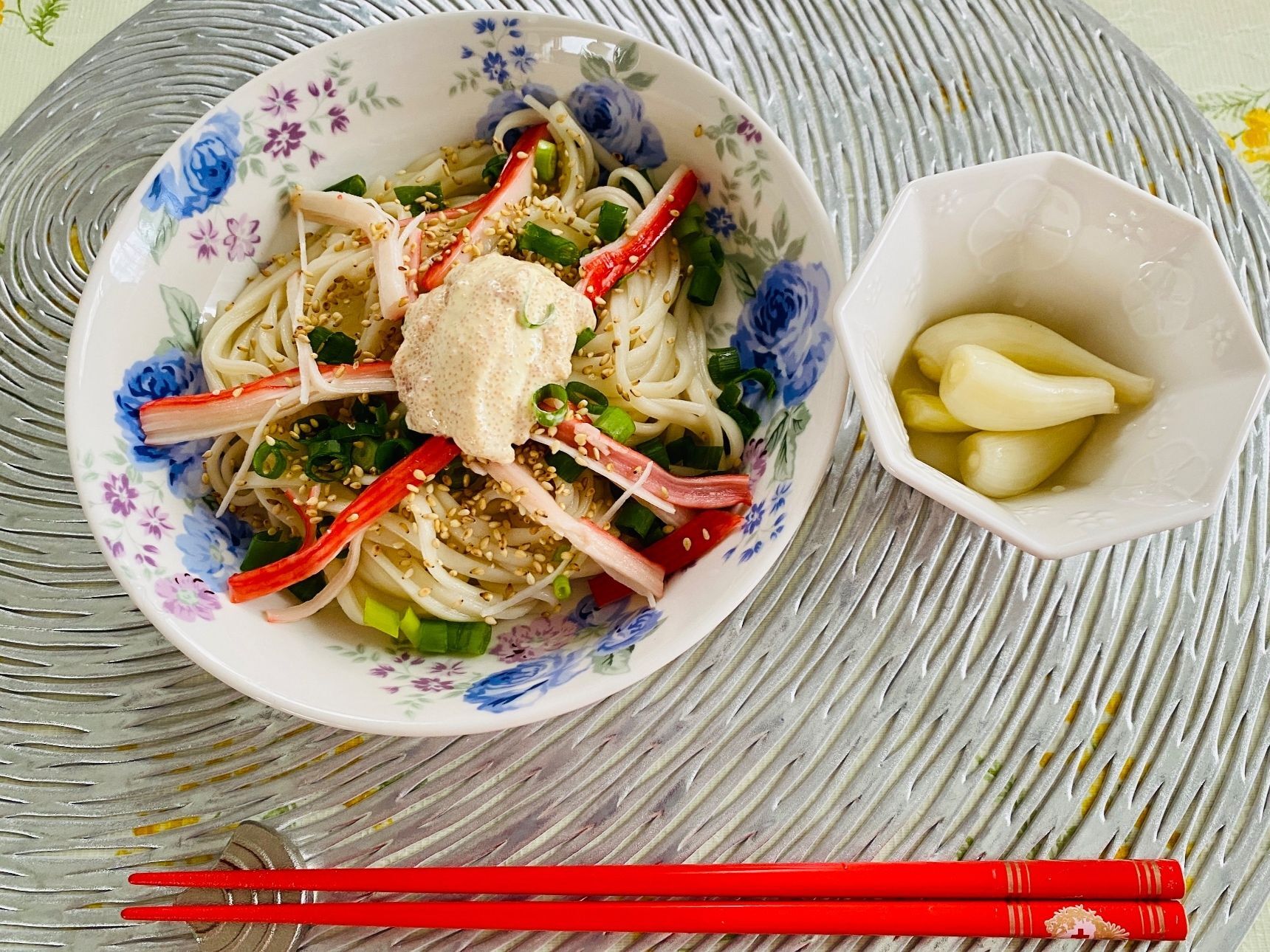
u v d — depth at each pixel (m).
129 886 0.23
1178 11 0.31
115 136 0.29
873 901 0.22
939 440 0.24
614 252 0.24
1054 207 0.23
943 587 0.24
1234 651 0.24
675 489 0.23
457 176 0.26
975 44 0.29
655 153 0.25
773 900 0.22
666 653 0.20
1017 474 0.22
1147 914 0.21
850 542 0.24
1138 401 0.23
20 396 0.27
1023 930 0.21
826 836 0.22
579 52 0.24
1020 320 0.24
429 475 0.23
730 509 0.23
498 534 0.24
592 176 0.26
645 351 0.25
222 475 0.24
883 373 0.23
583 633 0.23
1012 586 0.24
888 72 0.29
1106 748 0.23
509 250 0.25
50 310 0.27
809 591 0.24
